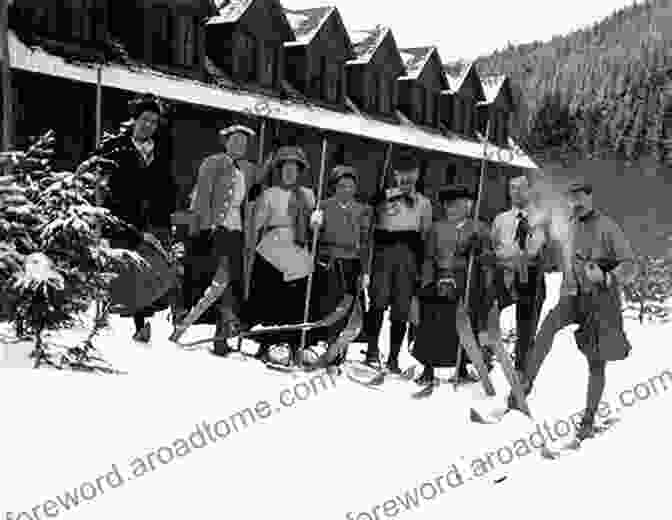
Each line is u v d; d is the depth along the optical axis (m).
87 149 16.75
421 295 7.77
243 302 7.52
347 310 7.74
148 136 7.03
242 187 7.28
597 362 6.20
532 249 7.98
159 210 7.12
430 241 7.82
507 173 31.47
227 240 7.10
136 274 6.73
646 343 13.67
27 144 15.34
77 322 6.22
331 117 24.67
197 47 20.98
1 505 3.04
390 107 28.55
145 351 6.20
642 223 24.55
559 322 6.52
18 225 5.46
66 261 5.53
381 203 8.21
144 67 19.11
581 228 6.47
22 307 5.23
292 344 7.38
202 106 19.23
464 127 32.16
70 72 16.12
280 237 7.52
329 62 25.86
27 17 16.48
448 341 7.61
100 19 18.22
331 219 7.88
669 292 20.97
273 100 22.83
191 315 6.96
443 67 32.16
